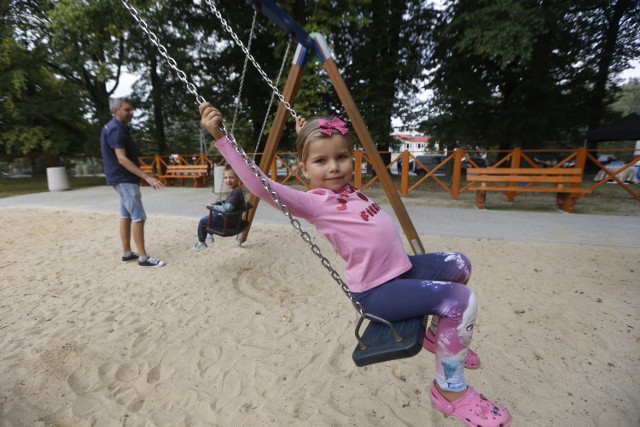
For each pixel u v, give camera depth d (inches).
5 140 563.2
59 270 168.4
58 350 102.8
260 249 196.7
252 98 584.4
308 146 56.7
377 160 144.7
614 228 226.7
